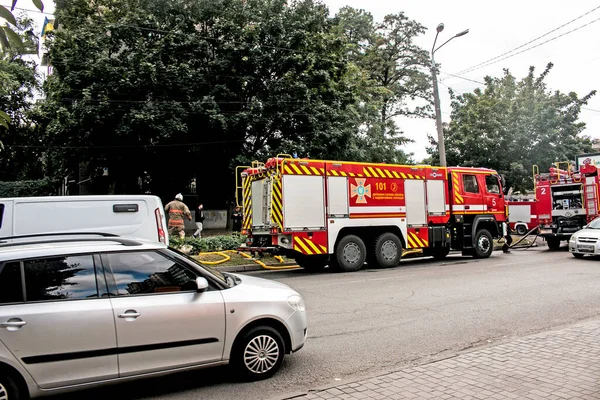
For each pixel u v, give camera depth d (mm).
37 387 3887
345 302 8727
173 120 19203
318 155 21672
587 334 6070
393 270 13391
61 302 4055
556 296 8906
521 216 27016
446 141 28781
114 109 19047
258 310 4789
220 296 4652
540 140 27594
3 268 4023
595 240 14672
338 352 5711
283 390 4543
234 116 20250
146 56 19328
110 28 19859
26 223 8406
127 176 24703
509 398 4047
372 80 29391
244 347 4715
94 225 8727
